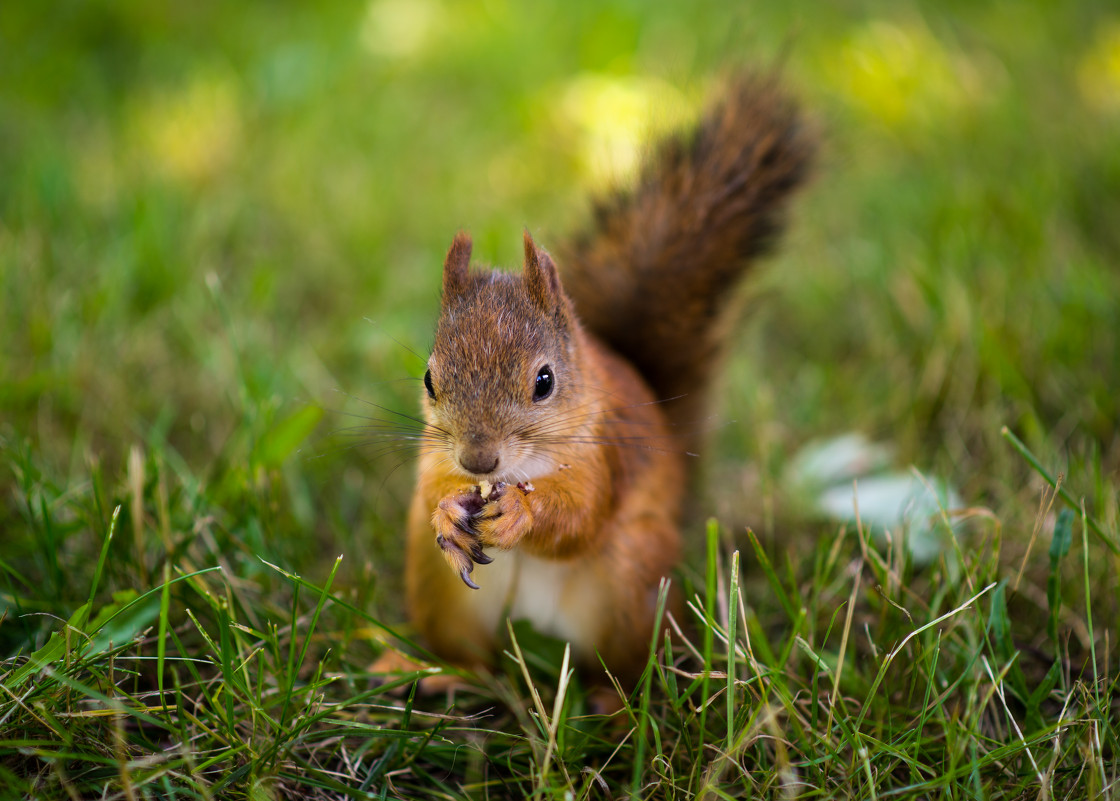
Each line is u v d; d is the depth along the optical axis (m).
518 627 1.10
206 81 1.59
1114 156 1.28
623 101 1.46
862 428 1.19
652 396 1.13
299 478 1.16
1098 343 1.19
